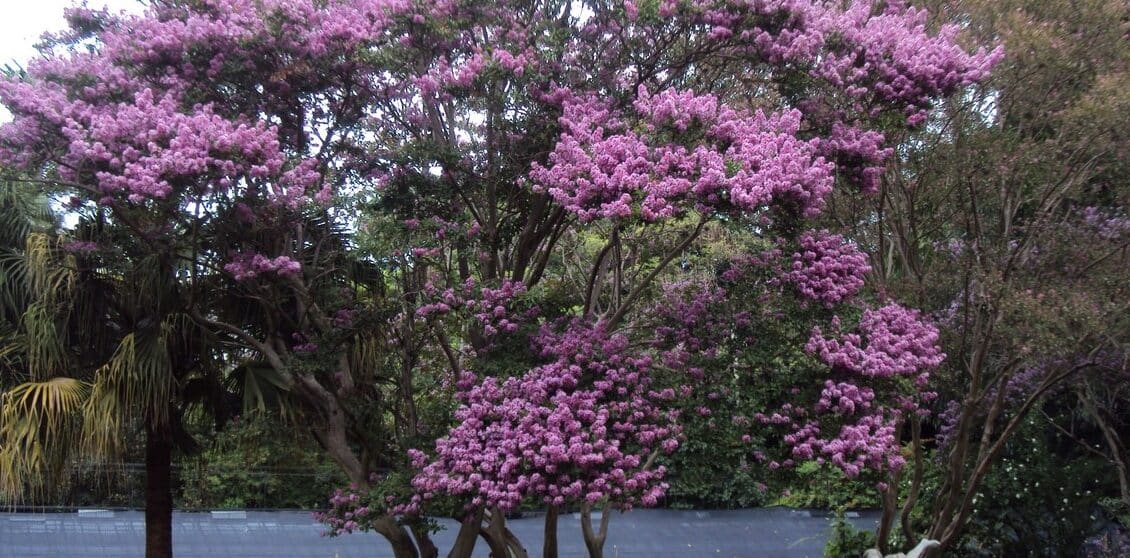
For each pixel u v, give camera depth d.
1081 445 11.27
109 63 6.87
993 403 9.59
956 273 9.05
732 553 11.38
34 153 6.41
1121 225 8.41
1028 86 8.36
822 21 6.84
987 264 8.45
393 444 7.79
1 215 7.36
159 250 6.76
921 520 11.00
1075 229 8.50
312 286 7.50
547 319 7.17
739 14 6.59
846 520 11.86
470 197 7.63
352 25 6.93
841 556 11.01
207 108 6.46
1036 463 10.73
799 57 6.59
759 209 5.93
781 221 6.26
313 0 7.28
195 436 8.77
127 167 5.88
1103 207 9.15
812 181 5.81
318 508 8.91
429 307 6.85
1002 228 9.05
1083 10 8.03
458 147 7.40
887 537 9.83
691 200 5.70
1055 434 11.88
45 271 6.95
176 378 7.54
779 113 6.86
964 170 8.45
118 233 7.23
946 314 9.65
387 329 7.91
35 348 6.90
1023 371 9.66
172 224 6.92
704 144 6.17
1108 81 7.63
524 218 7.86
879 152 6.61
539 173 6.32
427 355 8.55
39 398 6.72
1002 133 8.51
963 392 10.12
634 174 5.71
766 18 6.65
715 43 6.82
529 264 8.95
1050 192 8.41
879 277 9.22
